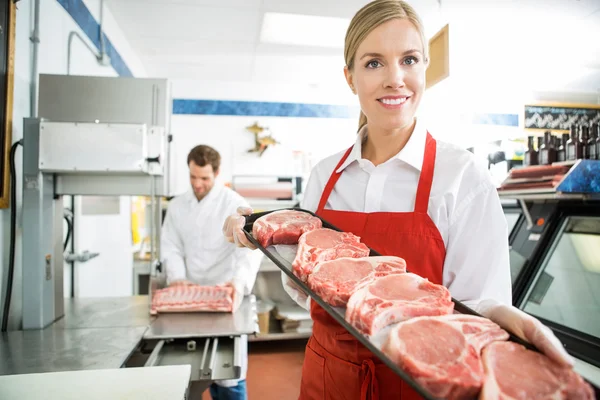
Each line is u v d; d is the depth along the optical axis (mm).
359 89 1005
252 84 5527
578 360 1639
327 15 3533
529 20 3336
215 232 2539
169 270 2486
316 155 5656
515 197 2188
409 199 1067
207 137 5438
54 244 1788
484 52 3863
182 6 3346
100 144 1635
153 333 1622
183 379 1020
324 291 765
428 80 2455
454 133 4363
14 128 1832
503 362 581
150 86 1940
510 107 4566
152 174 1750
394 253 983
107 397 930
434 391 557
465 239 974
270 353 3855
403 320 705
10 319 1780
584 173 1885
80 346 1487
